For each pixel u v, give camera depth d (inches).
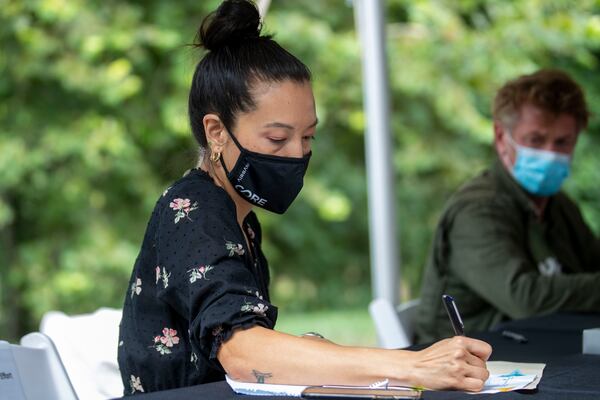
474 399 139.7
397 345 241.1
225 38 165.9
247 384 145.6
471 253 269.9
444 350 144.6
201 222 159.0
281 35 770.2
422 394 141.4
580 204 774.5
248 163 162.6
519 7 800.3
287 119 160.9
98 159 727.1
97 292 756.6
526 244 285.3
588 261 319.3
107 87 713.0
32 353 159.5
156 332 165.8
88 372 205.6
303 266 878.4
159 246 161.6
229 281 152.6
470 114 793.6
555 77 284.4
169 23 762.2
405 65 791.7
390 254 365.1
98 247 753.0
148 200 763.4
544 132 279.9
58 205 766.5
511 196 284.4
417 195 847.7
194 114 169.3
